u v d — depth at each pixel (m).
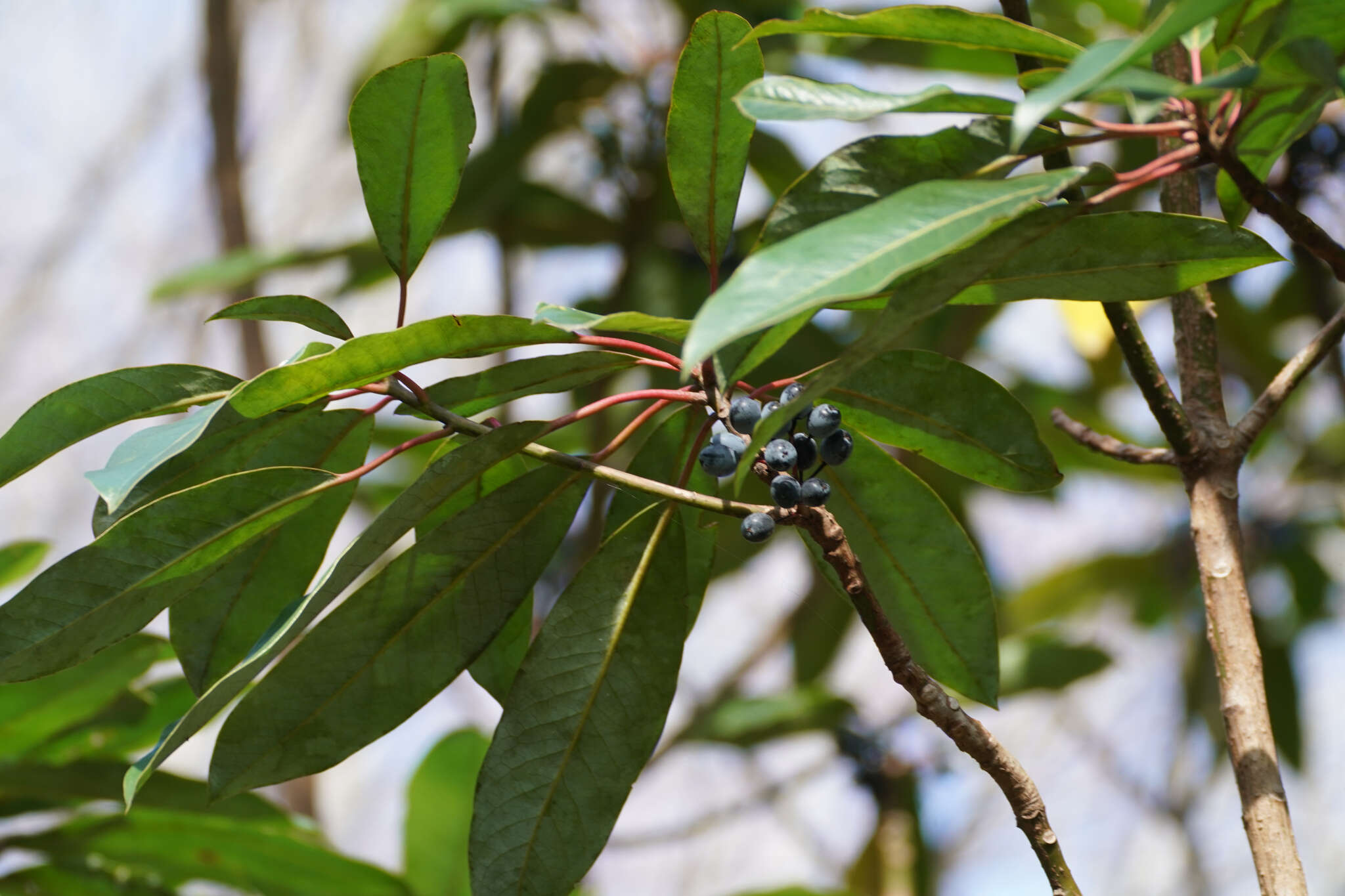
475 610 1.86
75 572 1.83
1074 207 1.77
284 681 1.85
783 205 1.80
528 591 1.87
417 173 1.84
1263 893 1.84
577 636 1.86
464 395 1.85
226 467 1.87
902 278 1.80
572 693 1.86
